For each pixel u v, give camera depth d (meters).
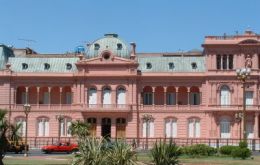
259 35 116.56
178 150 38.50
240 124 111.06
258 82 115.44
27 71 121.31
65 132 118.56
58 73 119.94
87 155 34.25
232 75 116.38
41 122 119.19
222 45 117.12
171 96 120.25
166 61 121.69
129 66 118.62
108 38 121.06
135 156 35.09
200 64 120.38
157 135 117.38
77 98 118.81
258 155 76.25
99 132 117.19
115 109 116.81
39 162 57.62
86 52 121.06
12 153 85.94
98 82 118.88
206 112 116.81
